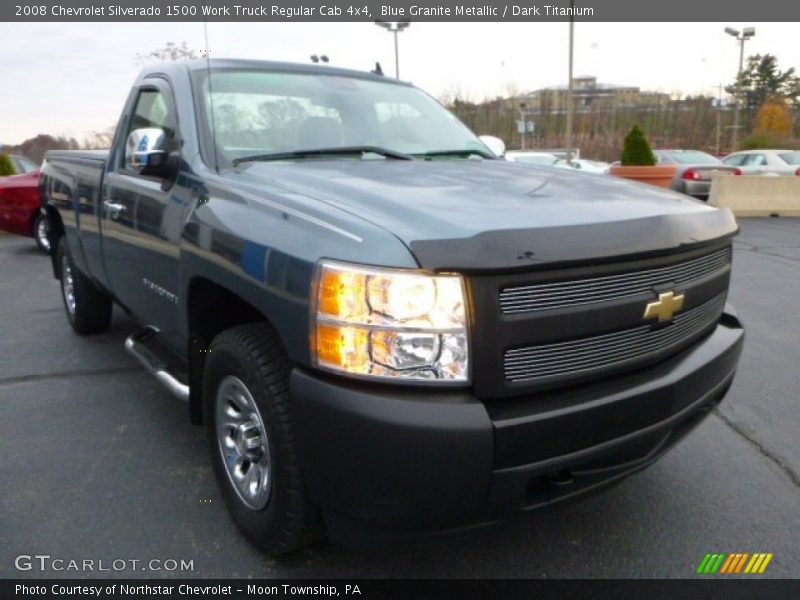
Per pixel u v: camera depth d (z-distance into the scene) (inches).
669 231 91.0
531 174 117.7
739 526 111.3
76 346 203.9
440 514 78.3
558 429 80.4
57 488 121.1
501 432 76.9
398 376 76.5
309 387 80.2
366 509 79.5
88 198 167.5
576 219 85.6
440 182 104.1
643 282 89.0
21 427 146.5
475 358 77.4
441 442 75.3
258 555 102.8
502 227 79.9
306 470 83.4
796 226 490.3
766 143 1358.3
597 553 104.6
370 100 148.6
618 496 120.3
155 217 124.5
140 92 149.5
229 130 123.3
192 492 120.0
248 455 101.2
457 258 75.4
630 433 87.9
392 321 75.9
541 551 105.1
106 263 159.9
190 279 109.0
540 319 80.0
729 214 110.7
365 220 83.1
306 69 148.9
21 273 329.7
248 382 93.8
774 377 175.6
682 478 126.3
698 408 98.4
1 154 584.1
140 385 171.3
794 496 120.3
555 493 85.3
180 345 125.7
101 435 142.7
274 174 108.9
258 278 88.7
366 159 128.7
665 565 101.8
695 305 99.0
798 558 103.3
